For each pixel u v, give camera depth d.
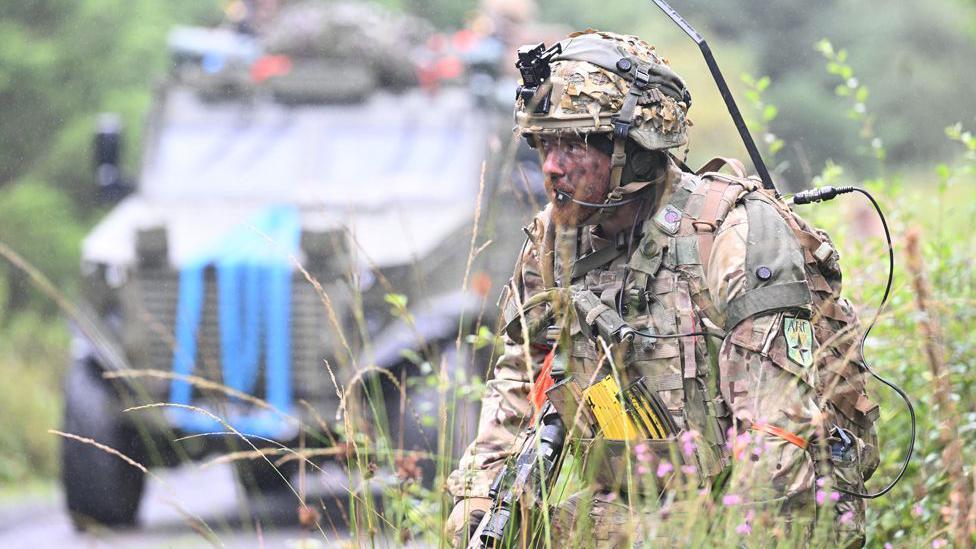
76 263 32.62
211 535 6.15
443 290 13.13
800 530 5.09
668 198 5.70
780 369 5.27
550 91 5.66
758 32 38.84
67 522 13.49
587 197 5.68
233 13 19.14
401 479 6.55
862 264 8.30
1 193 34.19
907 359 7.77
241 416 12.52
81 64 35.97
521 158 14.55
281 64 16.56
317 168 15.65
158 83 16.75
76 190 34.56
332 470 12.07
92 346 13.32
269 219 14.07
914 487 6.80
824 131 33.03
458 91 16.33
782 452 5.14
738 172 6.00
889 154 28.48
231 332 13.04
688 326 5.54
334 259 12.91
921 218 9.47
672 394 5.54
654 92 5.66
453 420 6.20
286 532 10.15
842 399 5.61
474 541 5.64
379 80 16.45
